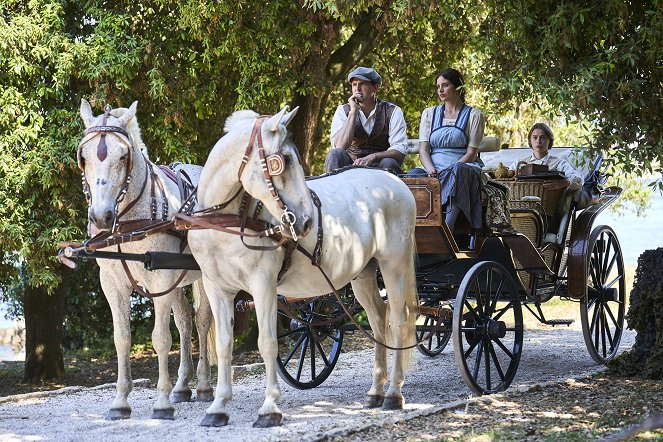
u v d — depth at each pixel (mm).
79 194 12523
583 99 8016
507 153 10711
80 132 12250
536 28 8633
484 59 9711
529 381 8758
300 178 6203
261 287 6453
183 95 12617
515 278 8516
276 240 6469
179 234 7055
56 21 12109
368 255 7250
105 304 17953
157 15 12859
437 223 7738
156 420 7055
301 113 14867
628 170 8250
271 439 6176
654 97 8344
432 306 9008
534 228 8820
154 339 7082
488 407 7332
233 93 13844
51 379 14672
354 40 14742
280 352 12844
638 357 8922
